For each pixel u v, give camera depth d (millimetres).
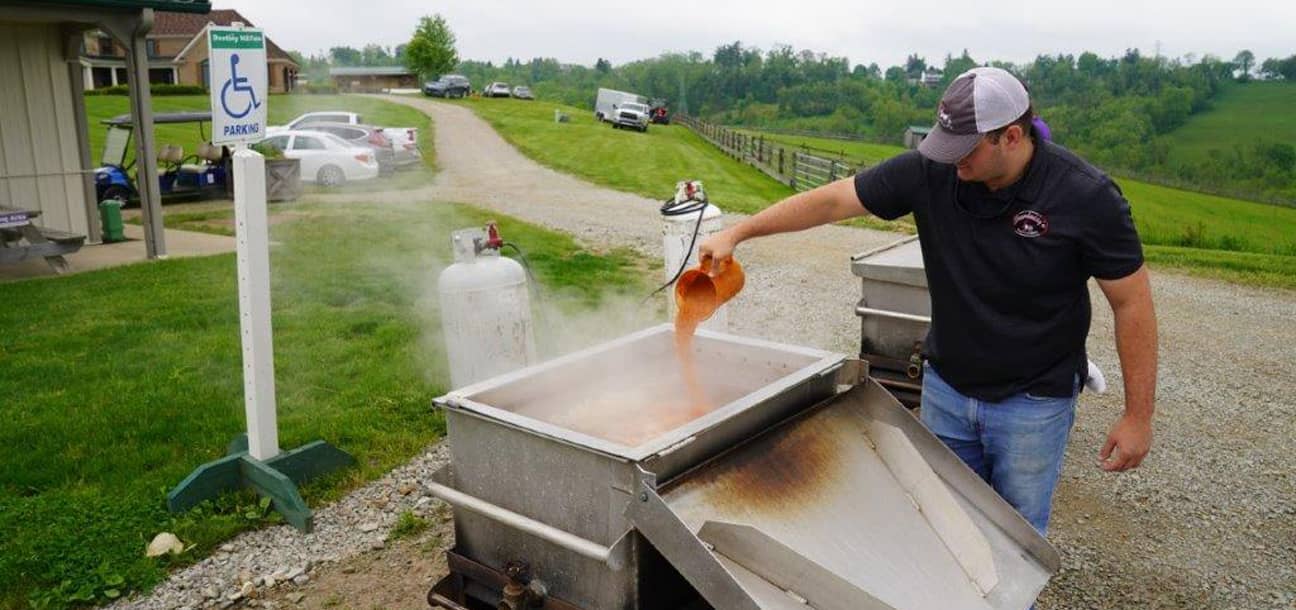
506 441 2539
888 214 2846
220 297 8453
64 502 4156
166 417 5254
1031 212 2516
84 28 11086
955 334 2783
